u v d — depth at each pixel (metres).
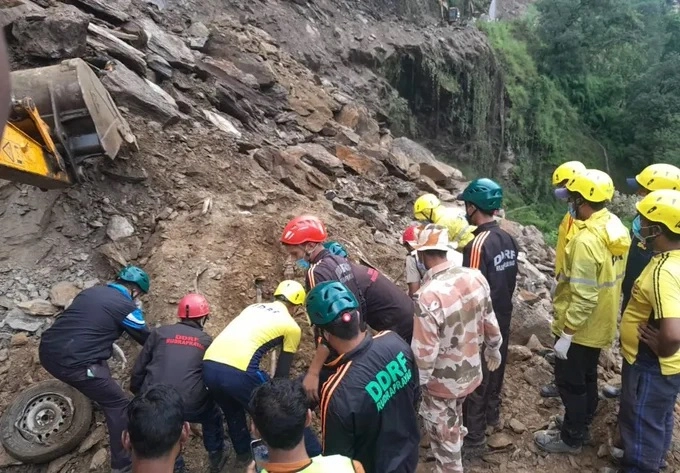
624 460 3.25
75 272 4.61
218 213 5.36
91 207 4.97
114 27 7.09
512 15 32.12
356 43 15.06
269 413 1.84
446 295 2.88
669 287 2.83
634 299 3.09
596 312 3.39
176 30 9.45
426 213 4.17
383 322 3.54
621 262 3.46
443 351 2.95
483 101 19.59
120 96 5.88
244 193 5.86
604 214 3.39
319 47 13.89
